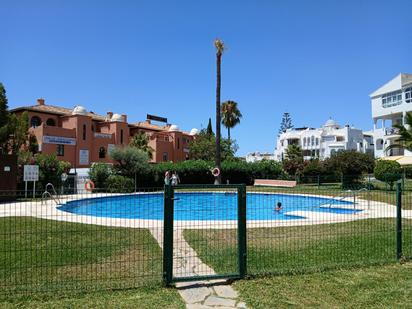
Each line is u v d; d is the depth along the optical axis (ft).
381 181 95.14
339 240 29.66
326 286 18.90
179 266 22.33
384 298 17.25
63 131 139.03
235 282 19.61
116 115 168.45
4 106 91.76
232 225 35.70
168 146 187.21
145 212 44.42
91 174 96.17
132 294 17.71
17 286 18.70
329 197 58.29
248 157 304.50
